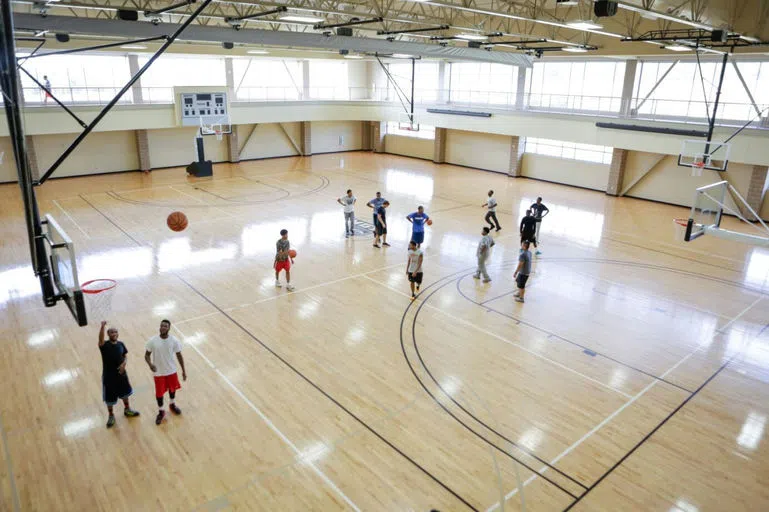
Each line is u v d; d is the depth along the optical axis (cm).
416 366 877
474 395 800
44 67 2266
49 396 772
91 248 1415
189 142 2681
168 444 675
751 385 849
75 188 2142
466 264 1359
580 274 1315
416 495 599
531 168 2562
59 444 672
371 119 2983
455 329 1011
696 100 1944
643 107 2091
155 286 1174
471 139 2788
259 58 2819
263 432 702
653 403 795
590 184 2347
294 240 1525
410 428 719
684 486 628
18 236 1503
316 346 931
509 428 725
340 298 1136
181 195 2058
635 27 1709
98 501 582
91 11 1822
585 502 598
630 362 910
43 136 2248
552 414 760
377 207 1451
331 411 751
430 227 1688
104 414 734
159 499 586
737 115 1848
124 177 2391
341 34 1541
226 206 1897
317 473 630
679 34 1609
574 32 1919
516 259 1408
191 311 1057
